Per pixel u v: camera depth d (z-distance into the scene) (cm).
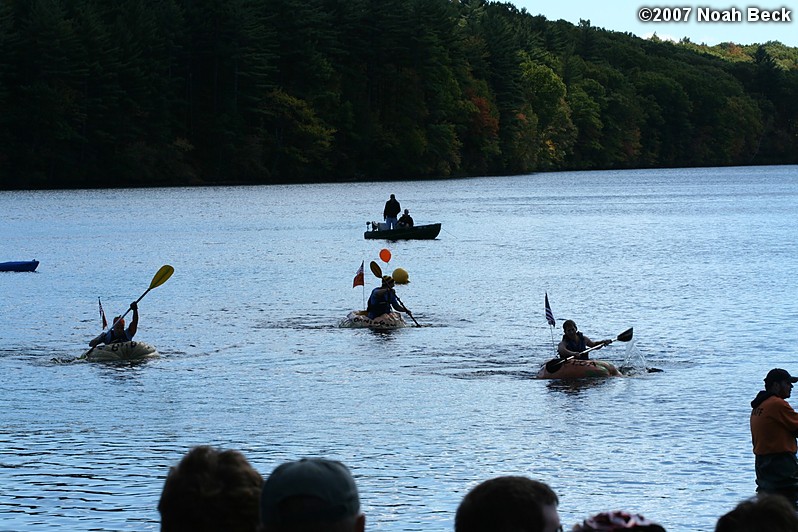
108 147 18200
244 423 2478
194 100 19438
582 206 13088
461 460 2139
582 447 2238
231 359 3353
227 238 8500
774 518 717
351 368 3192
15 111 17325
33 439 2331
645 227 9638
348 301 4819
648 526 630
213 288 5353
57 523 1766
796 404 2653
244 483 653
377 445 2264
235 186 18650
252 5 19825
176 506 649
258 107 19850
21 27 17450
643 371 3097
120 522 1772
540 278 5716
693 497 1888
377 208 12619
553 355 3409
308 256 7031
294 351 3500
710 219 10612
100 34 17925
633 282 5478
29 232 9138
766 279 5512
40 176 17525
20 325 4144
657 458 2141
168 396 2791
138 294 5128
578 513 1803
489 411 2594
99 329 4038
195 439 2328
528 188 18350
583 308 4516
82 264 6581
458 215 11494
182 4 19588
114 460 2153
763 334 3762
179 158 18800
